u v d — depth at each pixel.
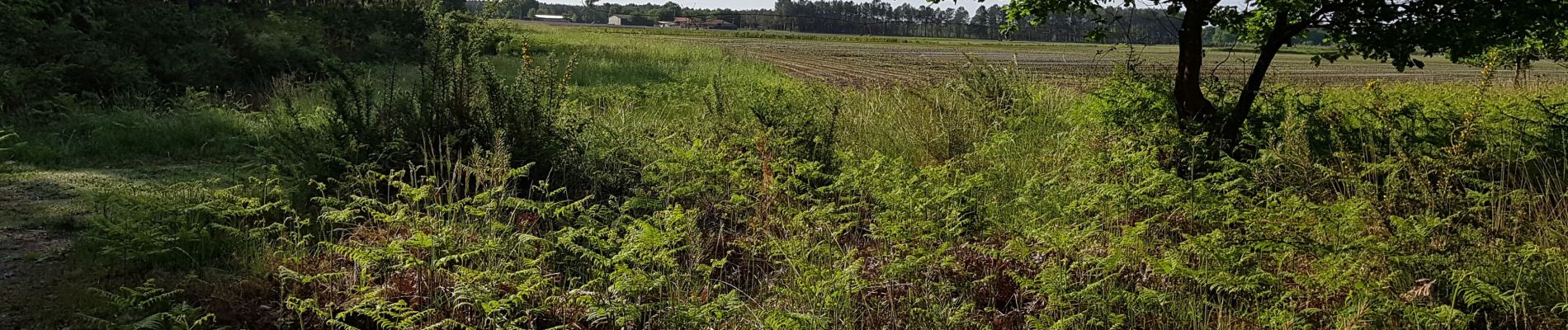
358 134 7.39
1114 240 5.30
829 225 5.81
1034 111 11.38
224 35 15.95
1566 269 4.52
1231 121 7.96
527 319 4.41
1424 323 4.12
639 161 8.01
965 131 9.02
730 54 31.81
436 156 7.20
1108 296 4.50
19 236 5.85
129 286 4.83
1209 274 4.73
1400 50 7.45
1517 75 15.44
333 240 5.82
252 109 13.00
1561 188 6.44
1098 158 7.28
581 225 5.95
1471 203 6.00
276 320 4.52
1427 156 7.07
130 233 5.39
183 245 5.34
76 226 6.11
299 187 6.69
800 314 4.27
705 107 11.95
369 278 4.79
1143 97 8.71
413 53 20.25
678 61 26.44
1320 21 7.73
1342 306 4.39
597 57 25.58
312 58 16.36
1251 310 4.68
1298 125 7.88
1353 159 7.07
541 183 6.63
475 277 4.54
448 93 7.60
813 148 8.27
